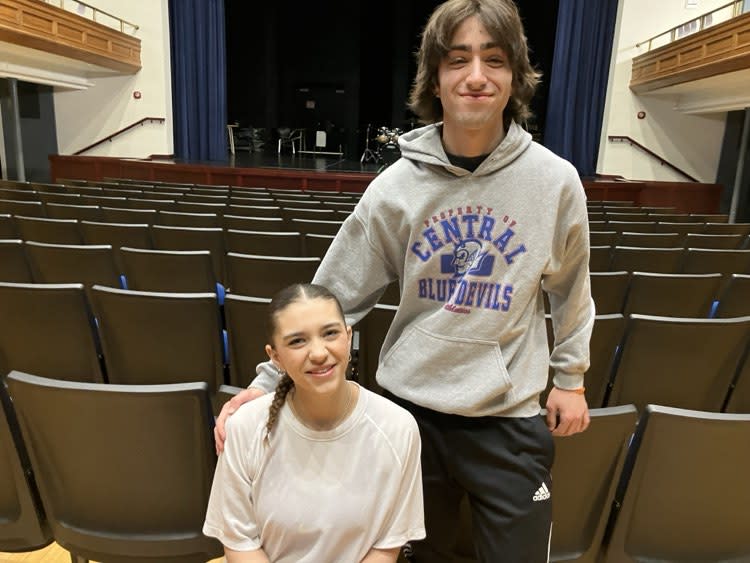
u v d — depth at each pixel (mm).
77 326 1947
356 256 1117
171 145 9906
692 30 7828
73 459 1183
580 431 1069
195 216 3568
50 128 9594
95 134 9680
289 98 14977
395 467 982
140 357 1979
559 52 9719
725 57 6535
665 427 1096
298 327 929
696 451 1105
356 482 976
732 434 1075
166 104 9633
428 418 1062
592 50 9688
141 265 2498
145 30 9352
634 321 1809
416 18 13688
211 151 10344
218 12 9922
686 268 3090
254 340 1935
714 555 1223
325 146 14023
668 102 9211
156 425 1137
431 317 1019
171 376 2012
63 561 1662
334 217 4156
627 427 1111
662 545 1223
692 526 1192
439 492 1100
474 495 1045
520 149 972
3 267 2572
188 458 1180
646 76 8594
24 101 9219
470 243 991
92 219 3691
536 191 967
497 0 936
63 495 1236
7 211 3836
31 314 1919
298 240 3062
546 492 1019
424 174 1022
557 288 1065
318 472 978
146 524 1249
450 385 1005
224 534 1022
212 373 2008
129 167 8734
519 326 990
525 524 997
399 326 1097
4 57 7441
